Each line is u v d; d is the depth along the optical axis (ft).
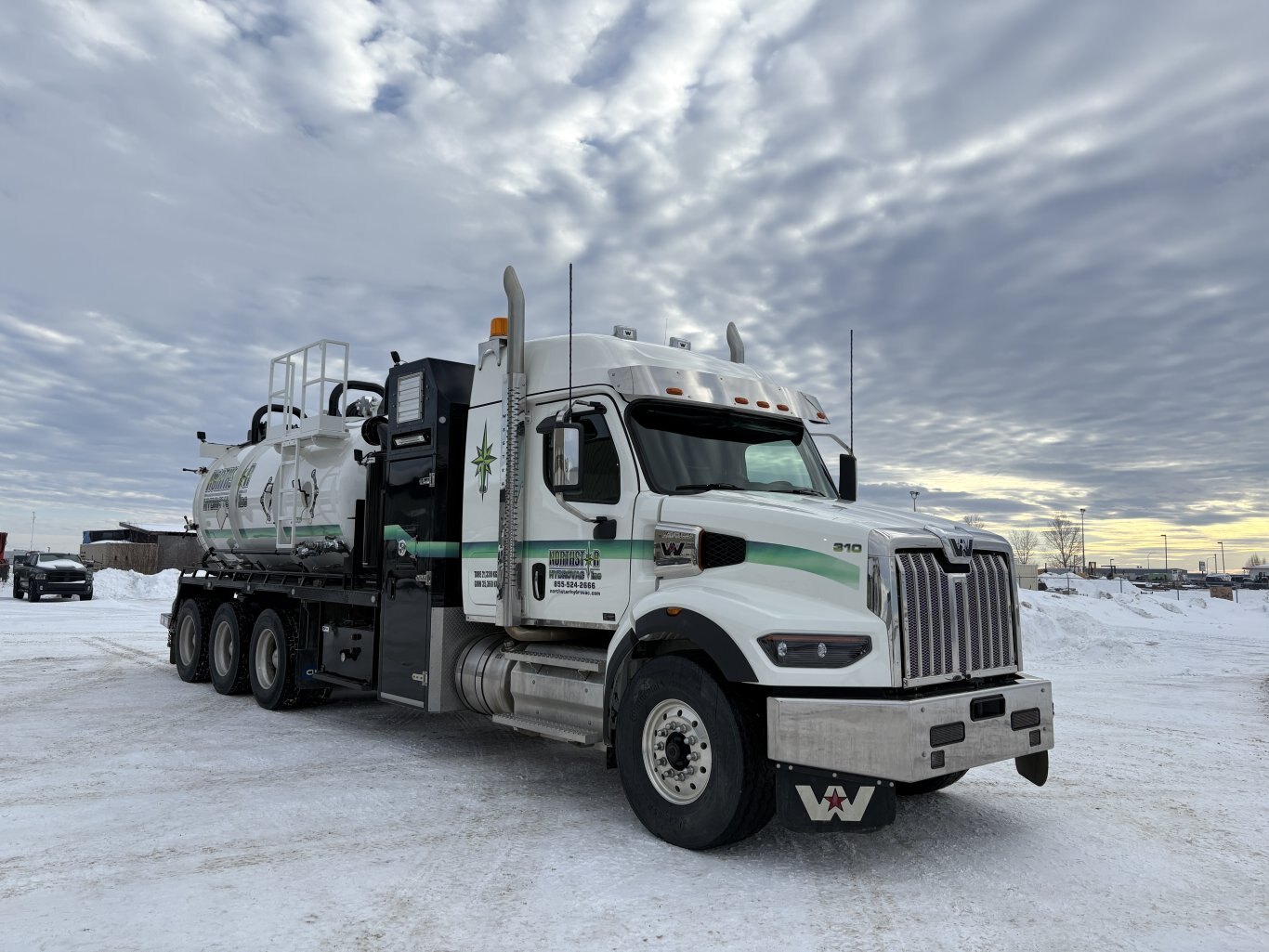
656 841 16.52
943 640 15.53
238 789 20.20
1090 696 37.42
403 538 24.25
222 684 34.65
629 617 17.46
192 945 11.84
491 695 21.52
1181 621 86.89
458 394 23.80
